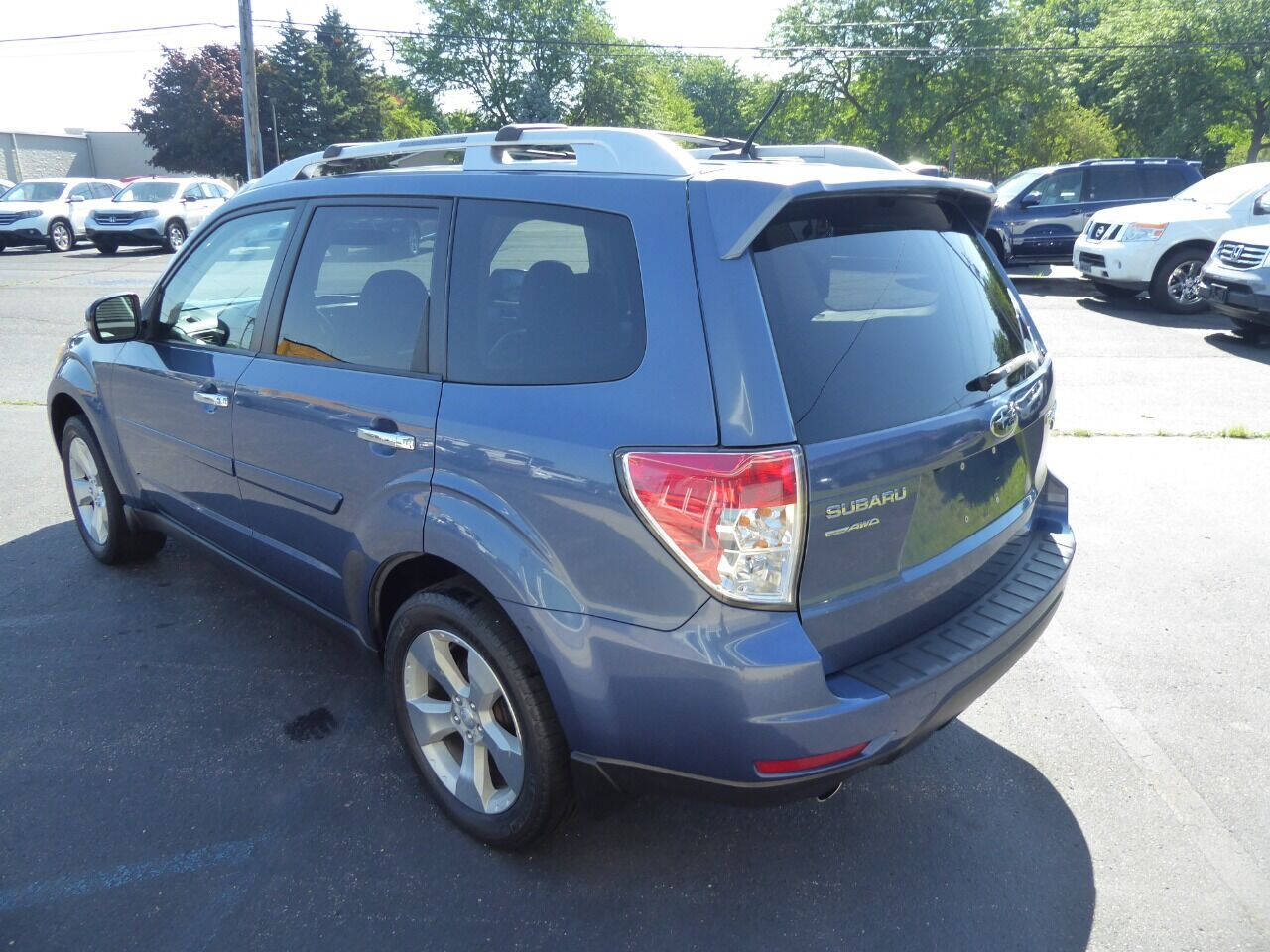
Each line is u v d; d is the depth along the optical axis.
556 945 2.46
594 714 2.35
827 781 2.26
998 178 47.28
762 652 2.13
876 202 2.59
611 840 2.87
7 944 2.43
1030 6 42.00
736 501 2.08
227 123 51.66
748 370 2.12
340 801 3.02
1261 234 10.34
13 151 52.00
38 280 17.73
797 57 41.88
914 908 2.61
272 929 2.50
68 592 4.46
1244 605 4.43
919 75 41.41
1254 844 2.88
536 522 2.37
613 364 2.30
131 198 24.97
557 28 56.53
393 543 2.75
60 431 4.79
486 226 2.65
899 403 2.38
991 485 2.77
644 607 2.22
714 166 2.44
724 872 2.74
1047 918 2.58
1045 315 13.12
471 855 2.79
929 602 2.54
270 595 3.60
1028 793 3.11
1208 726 3.50
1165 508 5.68
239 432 3.37
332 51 55.28
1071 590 4.59
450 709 2.85
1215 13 37.19
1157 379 9.08
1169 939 2.51
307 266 3.19
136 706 3.53
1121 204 16.56
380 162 3.41
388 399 2.76
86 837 2.83
